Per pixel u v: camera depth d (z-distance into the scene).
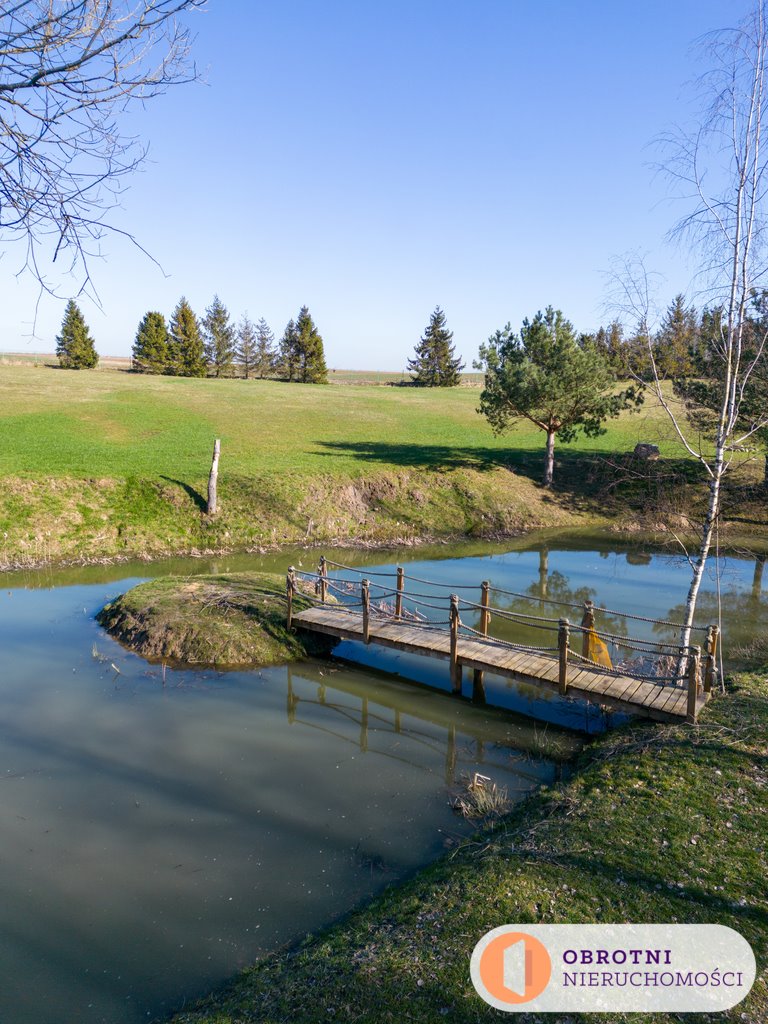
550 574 23.80
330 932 6.91
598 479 35.16
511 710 12.92
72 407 44.28
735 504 27.84
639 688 11.55
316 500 29.86
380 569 24.19
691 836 7.84
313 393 63.69
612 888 7.01
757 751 9.62
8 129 3.58
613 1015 5.54
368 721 12.43
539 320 31.88
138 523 26.20
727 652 15.84
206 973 6.54
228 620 15.97
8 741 11.10
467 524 30.38
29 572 22.28
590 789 9.18
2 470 27.06
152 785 9.95
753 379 13.23
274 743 11.42
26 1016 6.06
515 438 44.16
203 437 38.41
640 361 12.33
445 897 7.09
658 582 22.81
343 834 8.82
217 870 8.07
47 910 7.41
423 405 58.75
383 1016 5.59
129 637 15.77
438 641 14.02
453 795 9.81
